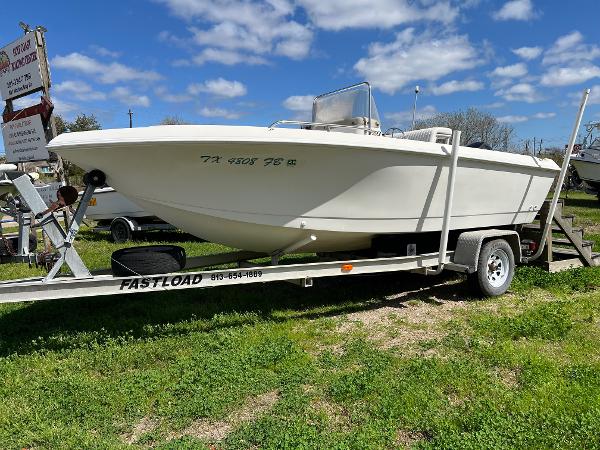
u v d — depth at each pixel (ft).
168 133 11.65
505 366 11.34
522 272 20.24
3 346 12.79
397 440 8.39
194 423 9.04
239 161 12.66
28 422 8.97
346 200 14.53
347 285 19.33
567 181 64.75
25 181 12.35
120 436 8.71
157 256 13.07
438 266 16.81
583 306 15.84
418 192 15.89
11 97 20.40
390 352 12.17
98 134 11.66
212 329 13.99
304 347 12.83
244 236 14.73
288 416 9.06
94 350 12.38
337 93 17.94
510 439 8.19
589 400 9.42
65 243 12.40
